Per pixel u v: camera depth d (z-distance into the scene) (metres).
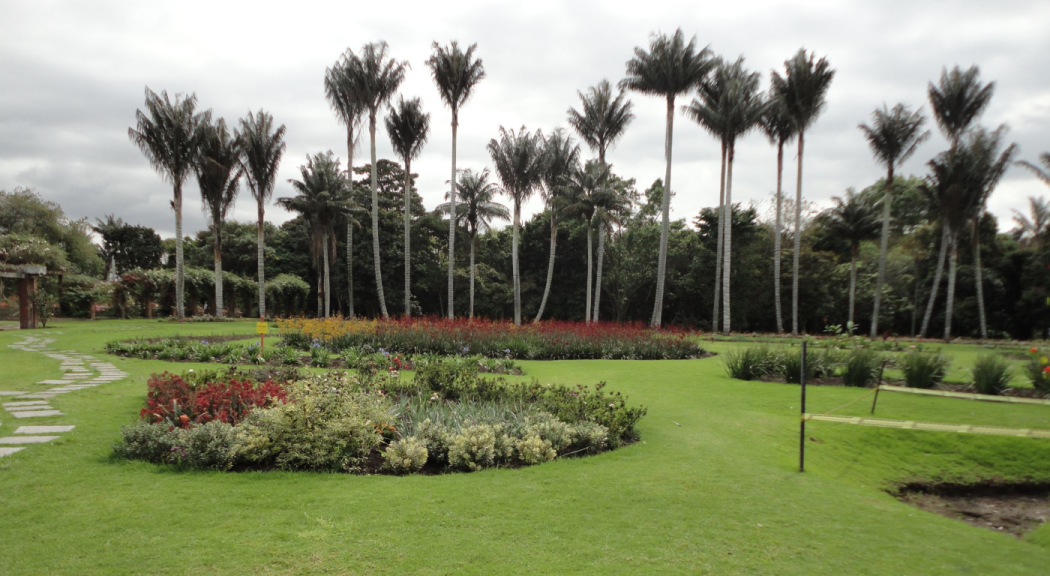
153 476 4.16
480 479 4.43
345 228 34.12
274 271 35.81
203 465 4.42
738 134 24.28
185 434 4.59
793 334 25.03
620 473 4.70
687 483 4.48
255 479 4.20
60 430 5.27
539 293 36.97
